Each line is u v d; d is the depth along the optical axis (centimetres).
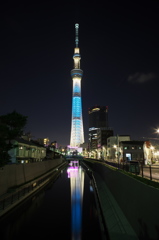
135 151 7650
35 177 4656
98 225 2117
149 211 1079
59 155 14062
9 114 2717
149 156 7981
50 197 3622
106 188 3281
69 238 1833
